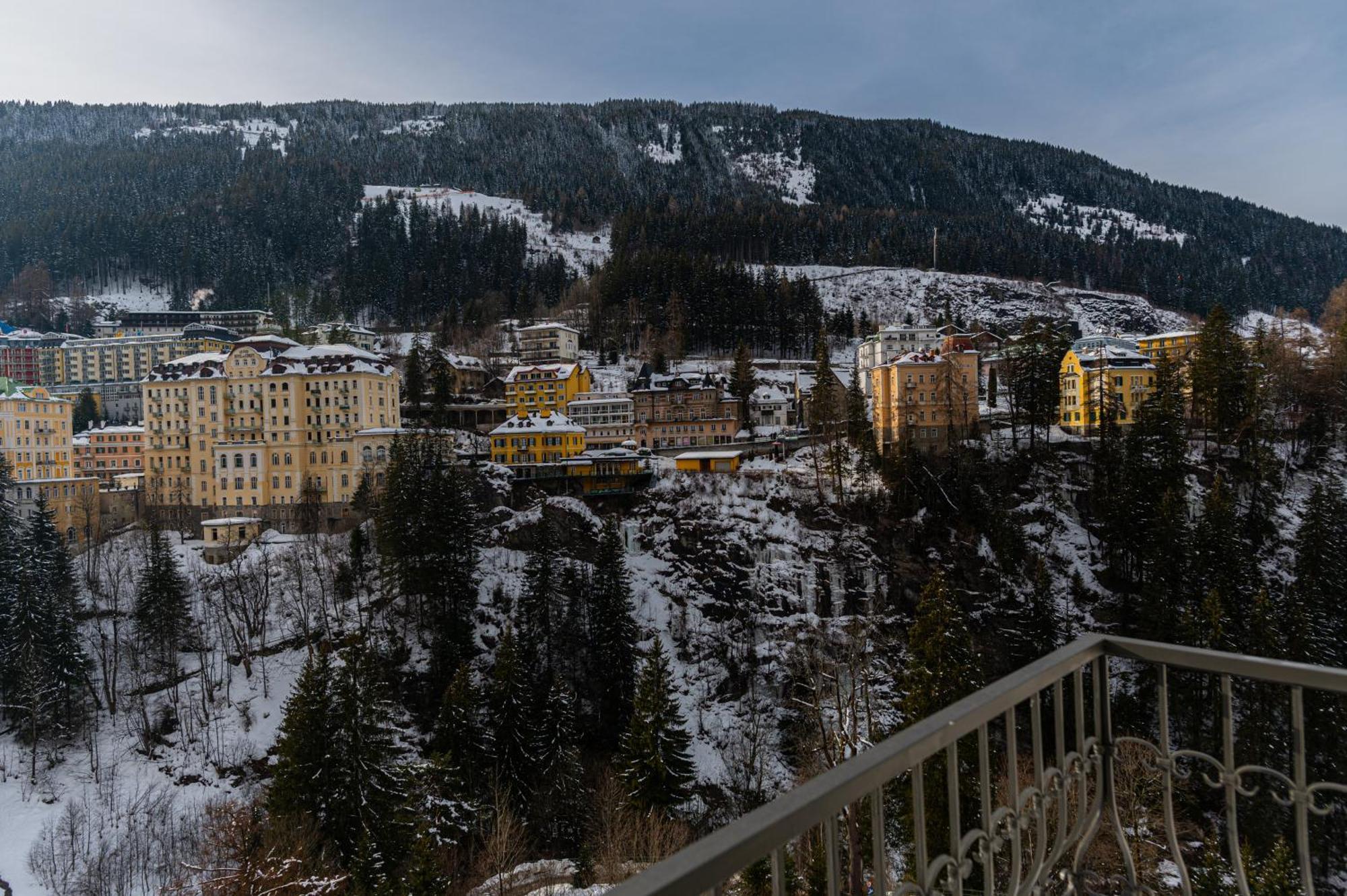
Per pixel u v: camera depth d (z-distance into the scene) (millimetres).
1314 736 18703
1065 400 95000
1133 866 5086
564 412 126812
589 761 52094
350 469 92062
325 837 36344
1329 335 90812
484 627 63312
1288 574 60531
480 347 170125
